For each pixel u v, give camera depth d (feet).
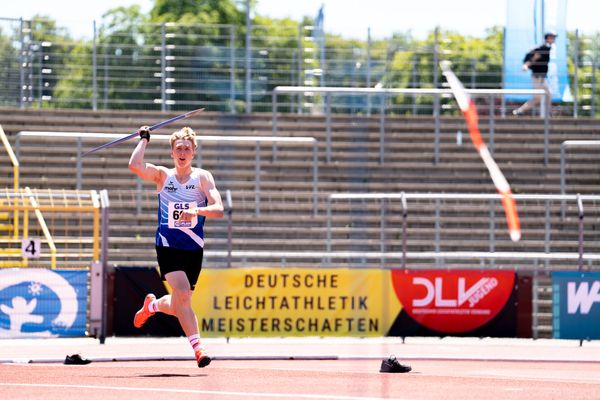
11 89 192.34
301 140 173.58
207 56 196.95
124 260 162.09
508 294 120.98
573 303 121.70
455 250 171.73
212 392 63.31
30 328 111.75
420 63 204.33
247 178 182.91
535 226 177.58
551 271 121.39
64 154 181.57
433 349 115.85
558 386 71.10
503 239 175.01
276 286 118.73
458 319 120.47
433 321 120.37
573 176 188.85
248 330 118.21
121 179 177.78
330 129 191.11
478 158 189.78
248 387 66.74
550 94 195.62
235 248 167.32
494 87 204.95
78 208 116.67
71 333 113.60
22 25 192.95
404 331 120.26
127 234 167.53
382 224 160.15
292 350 111.45
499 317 120.98
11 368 82.48
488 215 177.27
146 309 82.53
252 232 169.89
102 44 196.03
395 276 120.16
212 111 196.95
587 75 205.57
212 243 167.53
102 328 114.83
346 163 184.85
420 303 120.26
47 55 195.00
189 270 78.54
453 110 210.38
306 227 172.35
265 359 98.22
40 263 144.97
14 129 184.03
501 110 202.90
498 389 67.87
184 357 96.27
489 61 207.62
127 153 183.01
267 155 186.29
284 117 192.34
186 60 196.85
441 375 79.51
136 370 81.05
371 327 119.75
